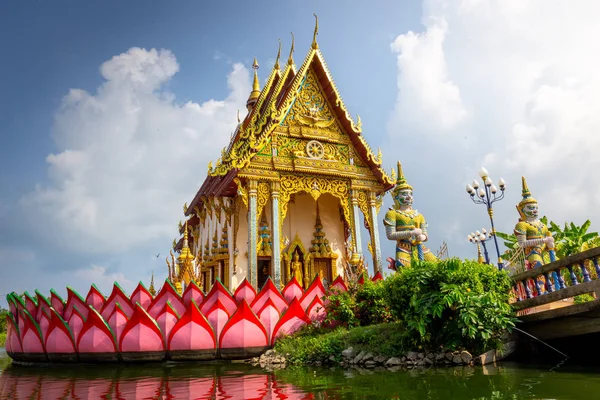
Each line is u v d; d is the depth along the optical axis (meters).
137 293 14.28
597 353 11.64
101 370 12.58
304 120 20.05
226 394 7.97
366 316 15.38
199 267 24.02
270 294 14.78
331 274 22.17
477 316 10.73
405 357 11.53
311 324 14.91
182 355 13.46
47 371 12.83
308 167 19.20
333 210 23.53
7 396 8.54
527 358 11.70
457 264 11.73
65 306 14.59
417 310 11.37
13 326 16.23
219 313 13.95
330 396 7.34
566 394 6.67
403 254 17.89
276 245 17.83
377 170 20.42
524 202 17.83
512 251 26.05
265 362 13.18
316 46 20.66
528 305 11.39
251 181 18.20
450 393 7.16
